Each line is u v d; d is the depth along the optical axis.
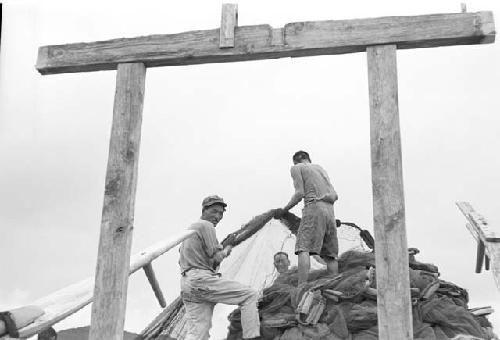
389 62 4.80
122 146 4.91
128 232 4.68
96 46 5.28
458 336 5.05
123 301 4.50
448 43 4.87
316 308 5.35
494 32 4.75
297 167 6.69
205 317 5.70
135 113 5.02
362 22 4.93
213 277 5.62
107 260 4.58
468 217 5.79
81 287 4.48
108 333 4.35
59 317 4.05
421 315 5.21
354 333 5.17
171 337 6.02
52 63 5.30
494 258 4.82
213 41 5.12
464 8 4.96
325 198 6.48
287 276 6.63
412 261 6.27
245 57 5.10
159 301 6.45
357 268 6.12
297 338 5.18
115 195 4.76
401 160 4.50
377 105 4.68
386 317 4.12
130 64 5.20
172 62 5.20
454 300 5.66
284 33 5.02
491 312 5.65
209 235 5.89
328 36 4.95
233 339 5.61
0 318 3.72
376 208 4.40
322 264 7.16
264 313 5.64
